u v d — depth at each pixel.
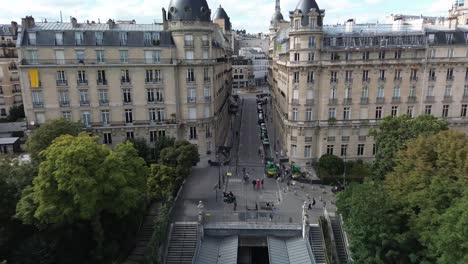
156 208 71.19
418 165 51.00
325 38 85.88
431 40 86.69
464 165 46.28
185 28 86.38
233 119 156.62
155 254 57.03
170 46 87.31
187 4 86.44
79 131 76.44
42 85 83.81
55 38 82.62
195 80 90.44
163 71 88.25
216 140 100.94
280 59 114.81
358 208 50.41
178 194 77.50
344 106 88.31
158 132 91.69
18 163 63.47
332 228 64.31
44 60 82.69
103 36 84.56
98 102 87.25
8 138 106.81
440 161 49.34
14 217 54.66
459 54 87.06
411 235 48.16
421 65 86.88
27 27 83.31
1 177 57.09
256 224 66.06
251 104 196.62
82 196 50.81
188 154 79.19
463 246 37.28
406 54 86.12
